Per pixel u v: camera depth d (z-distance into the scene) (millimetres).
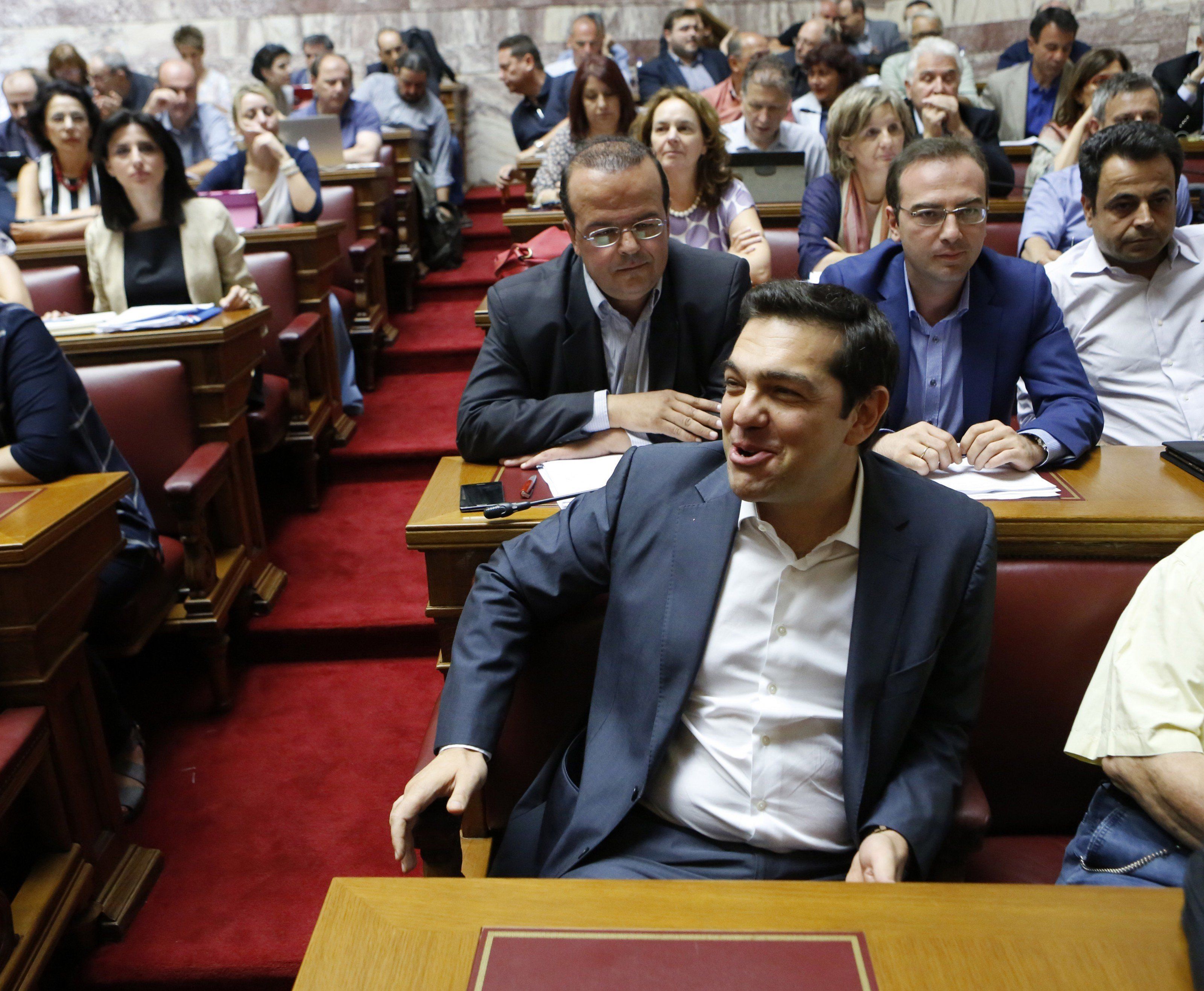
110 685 2182
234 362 2740
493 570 1427
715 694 1314
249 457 2904
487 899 950
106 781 1913
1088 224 2340
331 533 3398
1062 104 4352
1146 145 2160
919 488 1311
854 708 1251
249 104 4191
